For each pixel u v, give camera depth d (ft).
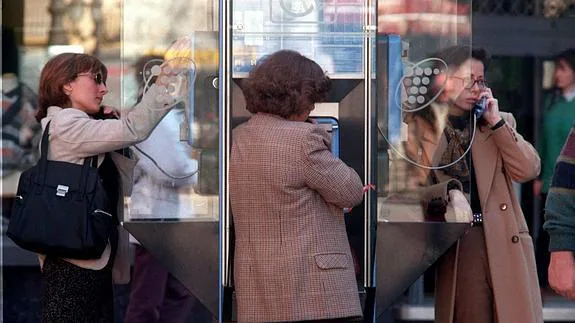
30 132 34.50
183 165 23.98
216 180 23.94
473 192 24.52
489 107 24.18
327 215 21.90
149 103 23.71
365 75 24.00
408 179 24.14
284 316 21.24
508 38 35.27
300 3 23.98
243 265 21.74
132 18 24.00
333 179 21.53
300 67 21.91
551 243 21.98
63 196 23.16
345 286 21.58
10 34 33.99
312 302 21.26
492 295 24.48
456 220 24.00
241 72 23.94
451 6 24.18
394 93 24.12
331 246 21.70
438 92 24.14
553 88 35.17
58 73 24.09
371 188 23.82
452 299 24.34
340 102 24.06
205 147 23.94
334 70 24.00
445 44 24.18
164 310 31.04
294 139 21.56
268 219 21.57
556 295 35.17
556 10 35.29
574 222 21.76
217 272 23.97
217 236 23.94
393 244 24.16
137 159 24.07
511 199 24.67
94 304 23.65
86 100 24.23
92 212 23.20
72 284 23.40
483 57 24.36
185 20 24.03
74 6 33.58
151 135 23.98
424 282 34.76
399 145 24.12
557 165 21.97
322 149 21.72
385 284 24.21
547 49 35.27
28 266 35.81
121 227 24.79
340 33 23.98
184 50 23.98
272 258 21.42
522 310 24.06
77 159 23.56
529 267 24.70
